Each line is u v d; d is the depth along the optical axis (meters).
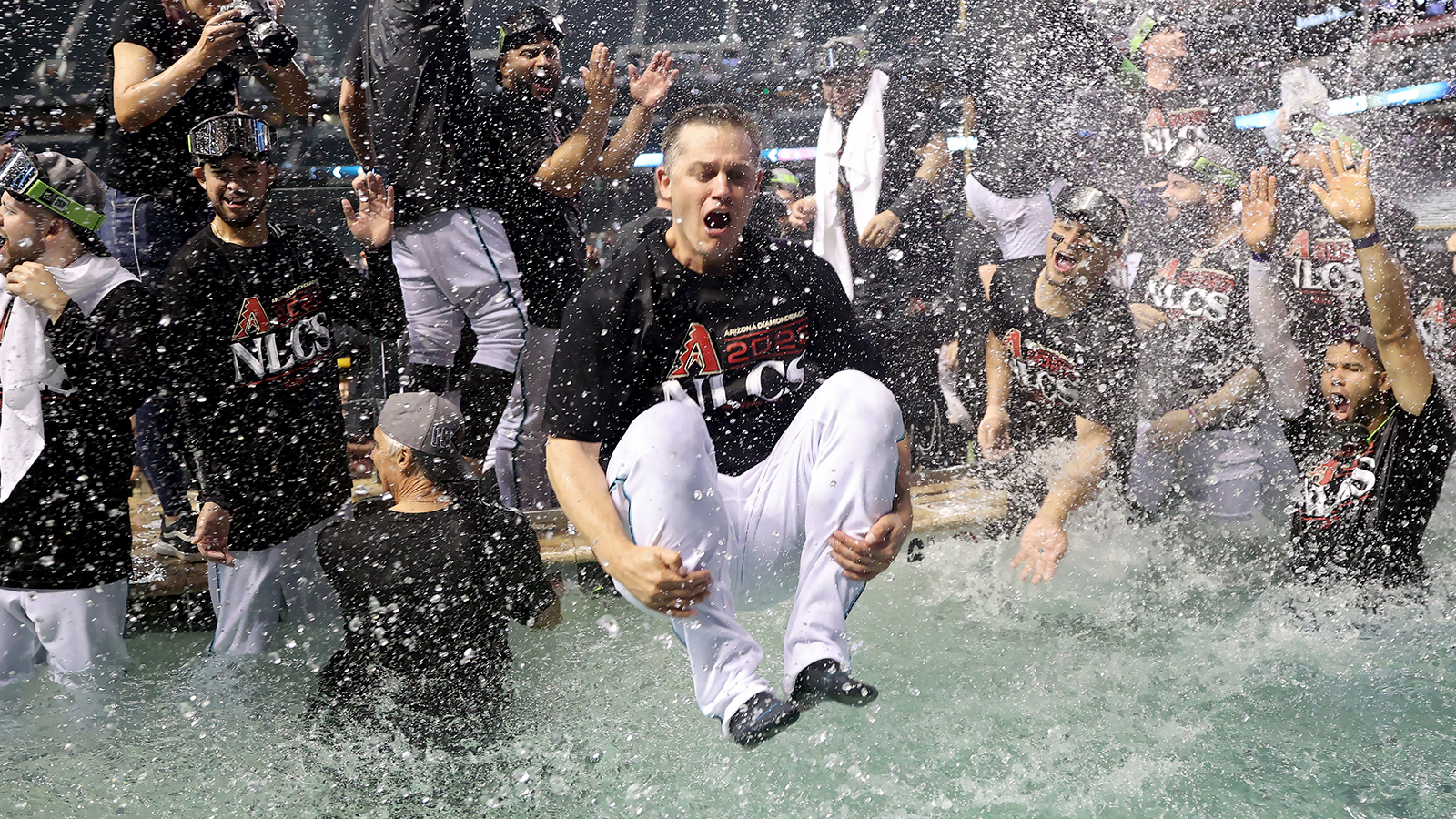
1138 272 8.14
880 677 5.61
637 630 6.46
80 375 6.10
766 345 5.18
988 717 5.13
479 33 12.96
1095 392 7.27
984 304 8.33
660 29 12.45
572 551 7.05
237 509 6.48
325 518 6.87
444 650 5.57
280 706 5.78
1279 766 4.60
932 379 9.46
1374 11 9.91
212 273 6.39
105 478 6.23
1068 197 7.17
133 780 4.99
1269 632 5.96
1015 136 9.55
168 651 6.67
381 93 7.77
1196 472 7.22
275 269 6.59
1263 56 9.69
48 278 6.00
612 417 5.03
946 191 9.65
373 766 5.06
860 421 4.80
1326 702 5.14
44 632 6.10
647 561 4.45
